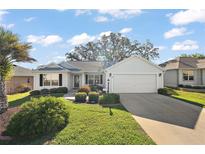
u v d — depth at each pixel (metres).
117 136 8.87
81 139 8.68
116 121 11.02
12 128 10.23
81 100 19.56
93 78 36.06
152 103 18.06
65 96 24.34
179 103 18.06
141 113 13.87
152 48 55.12
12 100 22.59
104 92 27.34
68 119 11.28
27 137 9.91
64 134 9.36
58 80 30.92
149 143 8.23
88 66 36.56
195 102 17.73
